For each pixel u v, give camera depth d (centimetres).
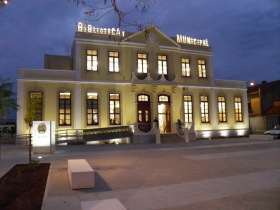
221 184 838
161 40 2573
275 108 3541
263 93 3634
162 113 2523
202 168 1097
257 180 886
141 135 2230
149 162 1253
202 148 1798
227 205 639
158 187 804
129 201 670
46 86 2145
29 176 943
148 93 2469
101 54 2338
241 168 1086
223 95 2872
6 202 658
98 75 2306
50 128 1600
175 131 2462
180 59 2662
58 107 2164
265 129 3173
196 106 2689
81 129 2184
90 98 2273
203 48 2808
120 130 2258
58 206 627
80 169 816
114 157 1422
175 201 671
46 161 1288
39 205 634
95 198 693
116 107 2348
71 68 2773
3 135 2536
